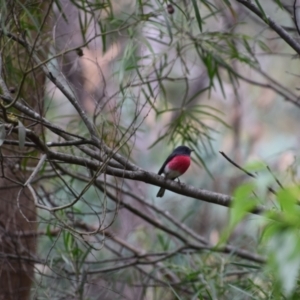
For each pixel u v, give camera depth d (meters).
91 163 7.21
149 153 18.69
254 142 20.27
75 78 10.91
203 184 18.02
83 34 9.01
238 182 18.08
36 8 8.58
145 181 7.46
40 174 10.66
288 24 15.80
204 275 10.00
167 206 16.91
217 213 16.75
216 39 10.88
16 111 9.07
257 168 3.72
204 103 20.84
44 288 9.92
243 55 10.75
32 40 9.37
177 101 19.02
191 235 12.08
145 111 17.06
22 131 6.37
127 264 11.34
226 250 11.03
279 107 20.84
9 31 8.04
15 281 10.54
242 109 20.77
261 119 20.92
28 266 10.70
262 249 8.91
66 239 9.41
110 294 11.81
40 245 12.55
